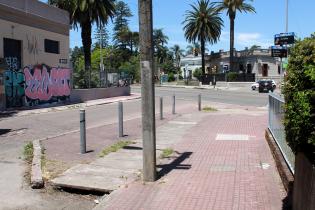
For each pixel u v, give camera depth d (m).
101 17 42.84
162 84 89.94
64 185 8.45
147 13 8.62
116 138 14.14
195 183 8.57
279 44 16.36
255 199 7.46
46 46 30.25
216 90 63.03
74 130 16.41
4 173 9.63
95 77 38.38
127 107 28.64
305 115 5.14
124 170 9.63
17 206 7.62
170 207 7.18
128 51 117.75
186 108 27.91
